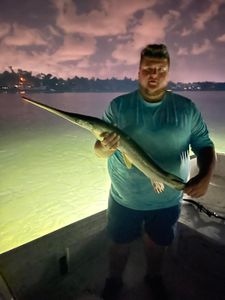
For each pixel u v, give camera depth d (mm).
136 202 2477
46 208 14664
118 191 2514
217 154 4141
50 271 2787
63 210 14445
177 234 3213
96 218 3256
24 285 2621
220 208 3637
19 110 78688
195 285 2830
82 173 21234
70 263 2941
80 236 2959
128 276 2928
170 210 2557
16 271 2543
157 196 2455
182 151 2416
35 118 59625
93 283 2842
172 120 2277
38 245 2787
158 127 2285
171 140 2320
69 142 34438
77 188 17953
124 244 2674
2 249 10633
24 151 29188
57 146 31953
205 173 2279
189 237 3148
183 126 2305
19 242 11242
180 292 2746
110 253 2762
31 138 36969
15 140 35469
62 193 16984
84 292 2734
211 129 42438
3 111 75188
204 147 2447
